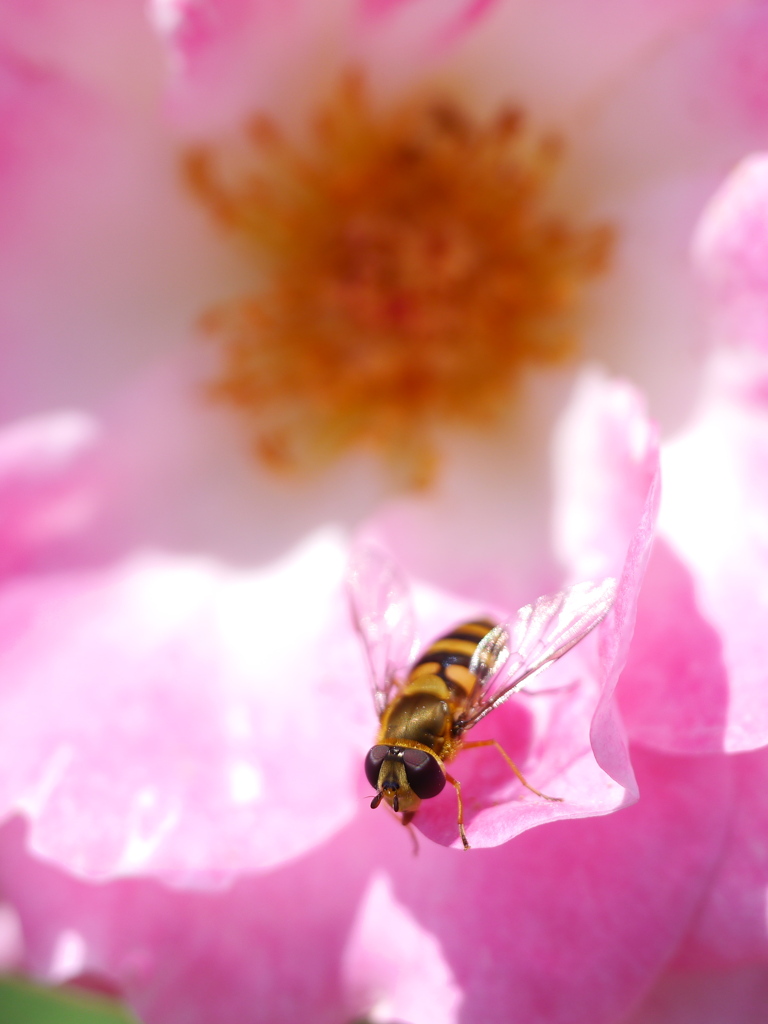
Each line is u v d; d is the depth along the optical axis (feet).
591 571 0.37
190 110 0.38
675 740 0.35
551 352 0.40
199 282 0.40
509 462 0.39
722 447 0.37
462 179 0.40
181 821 0.36
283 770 0.36
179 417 0.40
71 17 0.37
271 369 0.40
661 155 0.39
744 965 0.35
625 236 0.39
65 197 0.38
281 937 0.36
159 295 0.40
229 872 0.35
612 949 0.35
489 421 0.40
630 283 0.39
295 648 0.38
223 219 0.40
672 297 0.38
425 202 0.40
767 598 0.36
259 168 0.39
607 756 0.33
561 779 0.34
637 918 0.35
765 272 0.37
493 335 0.40
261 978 0.36
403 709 0.35
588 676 0.35
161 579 0.39
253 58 0.38
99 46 0.37
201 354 0.40
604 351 0.39
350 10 0.38
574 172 0.39
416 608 0.38
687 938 0.35
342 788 0.36
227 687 0.38
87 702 0.37
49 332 0.39
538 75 0.39
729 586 0.36
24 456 0.38
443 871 0.36
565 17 0.38
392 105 0.39
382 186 0.40
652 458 0.35
